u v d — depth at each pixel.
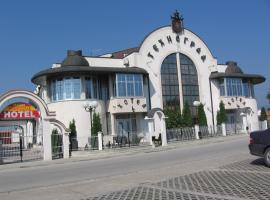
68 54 40.62
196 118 48.06
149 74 44.94
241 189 10.41
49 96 40.81
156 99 45.12
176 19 48.19
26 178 16.97
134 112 41.38
